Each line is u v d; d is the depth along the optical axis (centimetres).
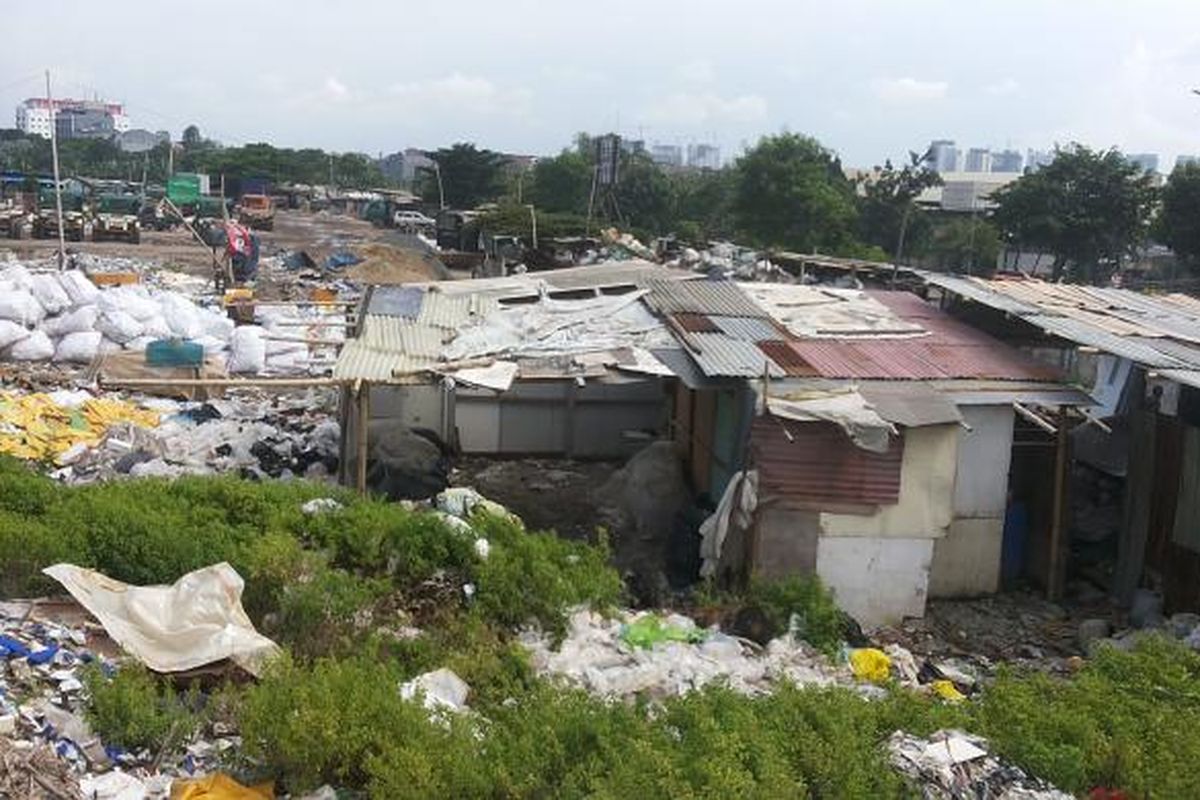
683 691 835
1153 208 3475
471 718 702
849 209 3675
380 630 895
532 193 5434
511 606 958
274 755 641
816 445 1148
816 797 630
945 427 1158
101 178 8306
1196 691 796
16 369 1958
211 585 831
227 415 1728
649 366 1217
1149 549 1188
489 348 1280
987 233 3519
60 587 876
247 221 5725
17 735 627
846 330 1360
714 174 5456
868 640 1076
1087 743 704
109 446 1496
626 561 1285
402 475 1359
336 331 2169
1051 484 1246
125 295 2153
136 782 614
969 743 687
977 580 1246
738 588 1156
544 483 1578
